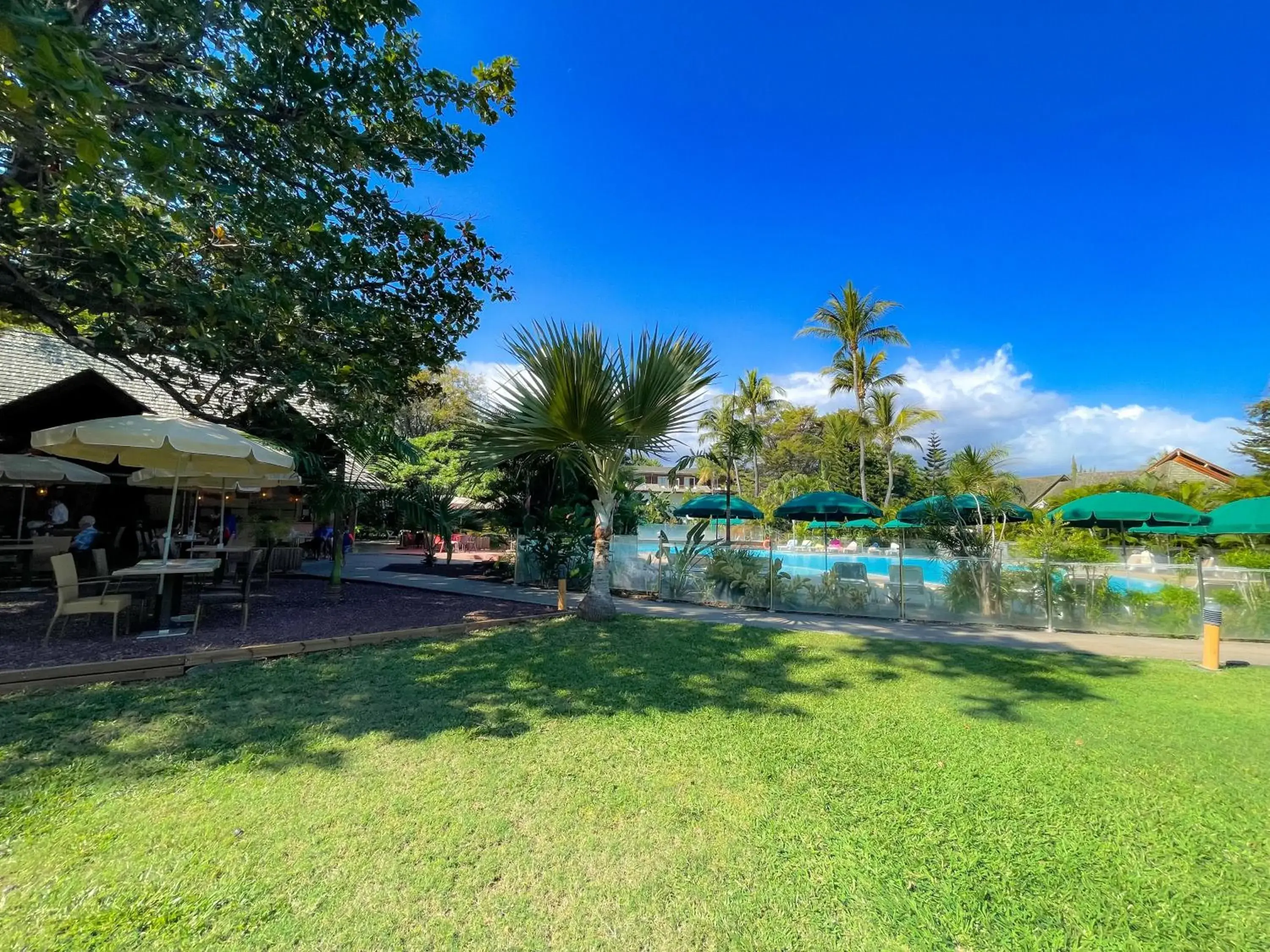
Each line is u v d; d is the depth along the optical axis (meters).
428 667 5.70
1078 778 3.47
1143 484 20.64
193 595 9.52
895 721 4.42
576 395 7.35
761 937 2.12
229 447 6.27
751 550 11.56
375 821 2.84
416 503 12.03
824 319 28.95
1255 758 3.81
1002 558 10.29
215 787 3.16
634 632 7.75
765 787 3.29
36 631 6.70
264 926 2.11
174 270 6.49
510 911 2.23
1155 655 6.99
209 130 6.43
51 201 5.04
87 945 2.00
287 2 5.99
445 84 7.51
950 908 2.30
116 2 5.16
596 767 3.51
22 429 12.04
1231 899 2.39
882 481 45.28
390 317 8.53
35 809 2.89
